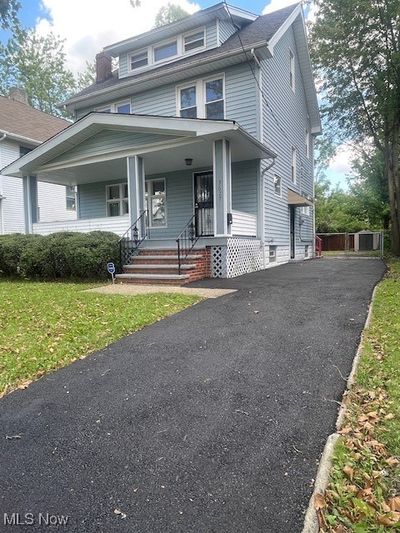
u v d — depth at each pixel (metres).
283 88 13.69
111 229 10.74
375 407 2.59
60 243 9.41
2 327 4.85
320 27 15.73
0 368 3.48
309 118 18.27
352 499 1.76
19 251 10.10
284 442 2.23
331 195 37.41
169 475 1.98
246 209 11.57
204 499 1.80
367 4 14.09
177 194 12.76
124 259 9.59
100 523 1.67
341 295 6.12
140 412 2.65
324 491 1.81
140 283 8.50
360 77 16.53
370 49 15.05
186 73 11.98
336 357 3.46
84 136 10.79
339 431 2.32
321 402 2.69
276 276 9.02
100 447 2.25
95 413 2.66
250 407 2.65
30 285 8.63
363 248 25.88
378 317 4.70
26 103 22.41
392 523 1.62
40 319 5.16
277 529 1.60
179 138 9.49
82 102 14.34
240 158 11.28
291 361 3.42
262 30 12.26
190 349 3.85
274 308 5.36
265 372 3.21
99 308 5.66
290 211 15.09
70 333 4.45
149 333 4.45
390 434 2.26
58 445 2.29
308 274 9.29
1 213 16.31
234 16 12.94
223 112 11.73
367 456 2.06
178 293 6.81
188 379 3.14
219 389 2.94
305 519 1.65
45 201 18.56
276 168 12.95
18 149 17.02
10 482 1.96
